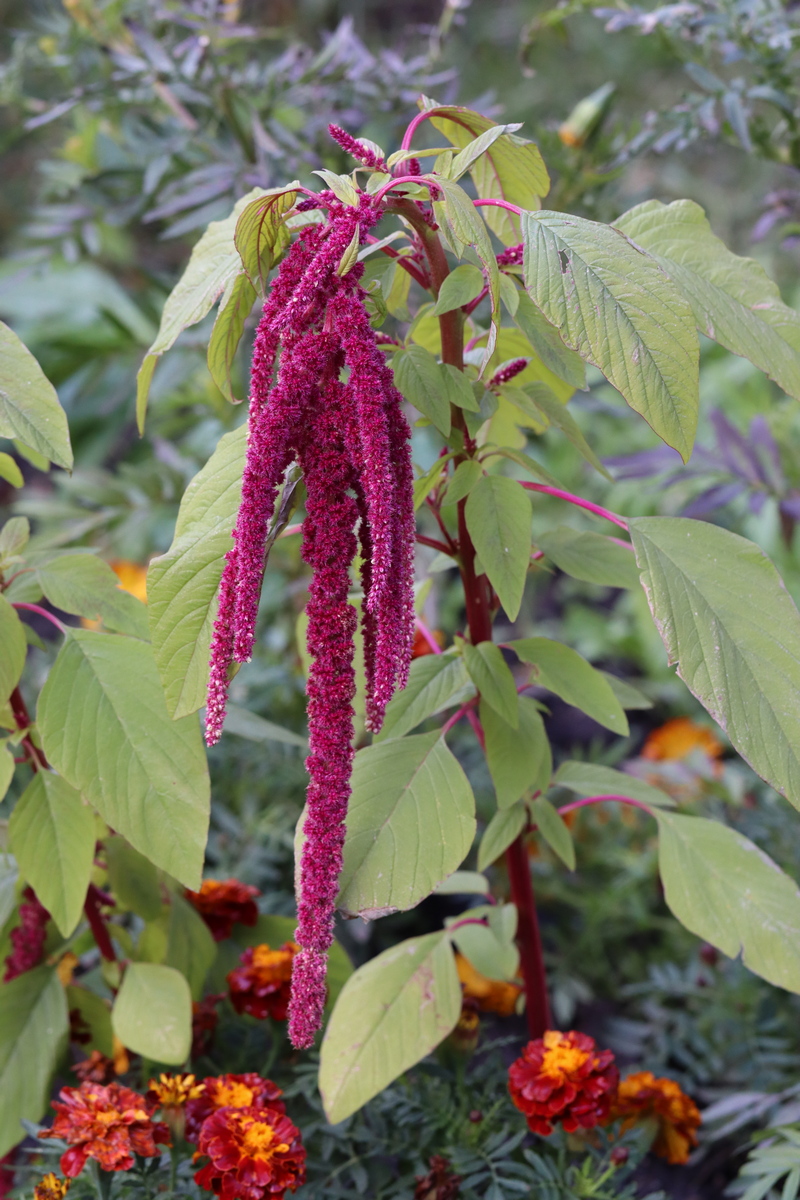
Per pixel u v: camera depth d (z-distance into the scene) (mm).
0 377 1220
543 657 1308
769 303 1258
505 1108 1400
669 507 2639
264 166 1655
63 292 3318
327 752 1171
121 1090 1308
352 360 1153
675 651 1211
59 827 1312
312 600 1166
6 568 1319
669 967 1612
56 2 2020
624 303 1177
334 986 1418
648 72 4066
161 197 1749
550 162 1711
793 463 1940
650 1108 1399
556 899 1738
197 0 1687
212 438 2186
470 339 1358
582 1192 1336
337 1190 1339
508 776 1304
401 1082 1416
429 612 1601
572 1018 1653
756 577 1228
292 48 1732
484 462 1295
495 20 4250
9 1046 1374
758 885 1329
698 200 3521
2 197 3934
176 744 1269
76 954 1476
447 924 1372
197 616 1219
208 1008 1435
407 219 1235
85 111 1941
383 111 1741
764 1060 1526
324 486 1161
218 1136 1275
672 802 1377
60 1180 1294
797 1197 1445
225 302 1235
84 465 3156
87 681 1274
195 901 1449
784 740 1199
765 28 1569
